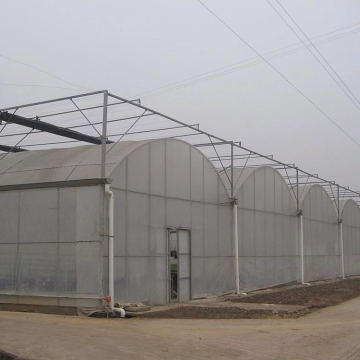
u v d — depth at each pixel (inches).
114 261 658.8
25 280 689.6
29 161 787.4
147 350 421.1
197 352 418.6
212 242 903.7
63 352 404.5
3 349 408.8
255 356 409.1
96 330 510.6
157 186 762.8
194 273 842.8
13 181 729.0
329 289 1104.8
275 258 1146.0
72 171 697.0
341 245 1583.4
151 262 735.1
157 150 768.9
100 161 696.4
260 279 1067.9
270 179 1159.0
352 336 506.0
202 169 893.8
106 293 636.1
